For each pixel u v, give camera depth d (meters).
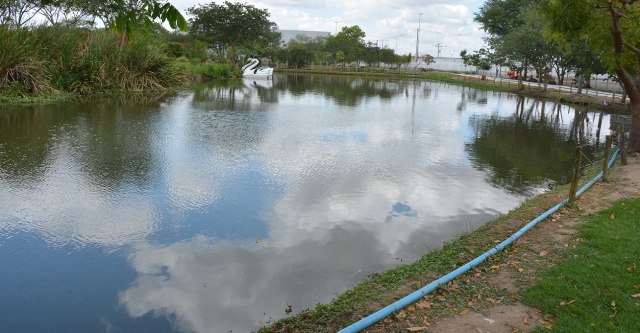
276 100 23.17
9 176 8.23
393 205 7.46
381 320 3.79
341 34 77.81
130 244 5.75
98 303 4.50
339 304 4.21
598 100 24.75
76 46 22.03
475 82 42.97
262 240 5.98
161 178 8.46
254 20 49.34
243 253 5.59
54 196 7.30
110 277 4.97
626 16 9.93
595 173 9.38
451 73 64.00
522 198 8.02
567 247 5.23
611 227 5.68
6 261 5.24
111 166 9.11
